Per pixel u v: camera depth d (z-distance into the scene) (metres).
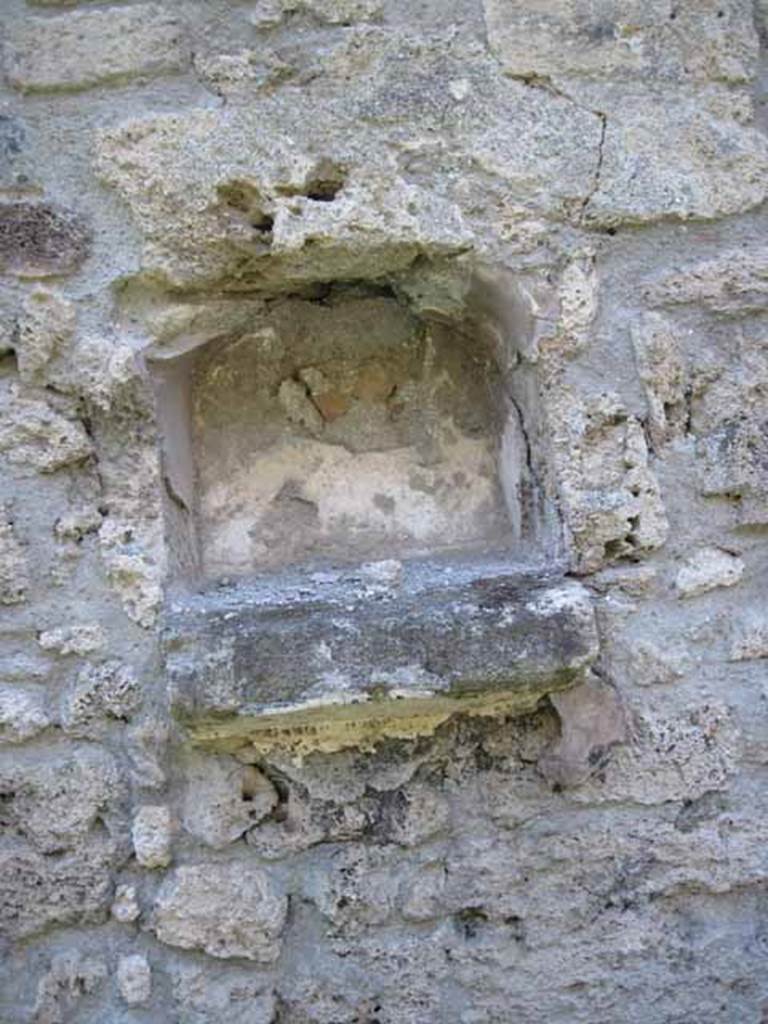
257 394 2.12
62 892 1.91
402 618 1.85
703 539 2.01
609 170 1.98
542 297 1.96
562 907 1.98
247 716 1.81
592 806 1.99
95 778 1.92
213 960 1.94
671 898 2.00
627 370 1.99
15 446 1.91
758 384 2.01
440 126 1.94
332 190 1.94
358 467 2.12
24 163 1.91
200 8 1.94
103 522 1.92
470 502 2.13
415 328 2.13
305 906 1.96
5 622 1.91
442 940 1.97
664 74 2.00
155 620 1.92
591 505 1.96
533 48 1.97
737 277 2.01
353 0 1.94
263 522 2.09
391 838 1.96
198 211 1.91
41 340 1.90
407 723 1.96
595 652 1.86
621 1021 1.99
